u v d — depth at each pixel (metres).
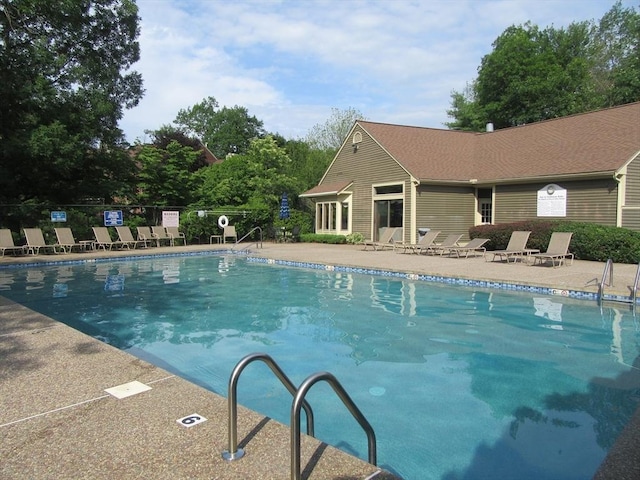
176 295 11.09
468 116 39.12
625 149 16.50
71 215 20.11
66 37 23.06
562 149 19.20
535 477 3.42
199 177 29.95
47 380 4.20
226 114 70.00
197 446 2.96
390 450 3.87
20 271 15.08
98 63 23.95
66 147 20.30
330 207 25.95
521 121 34.41
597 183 16.59
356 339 7.23
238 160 33.28
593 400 4.83
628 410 4.57
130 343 7.13
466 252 17.12
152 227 22.22
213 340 7.27
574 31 39.81
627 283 10.12
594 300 9.43
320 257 16.88
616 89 33.03
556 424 4.29
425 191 21.03
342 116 40.12
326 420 4.45
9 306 7.78
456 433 4.16
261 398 5.01
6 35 20.94
